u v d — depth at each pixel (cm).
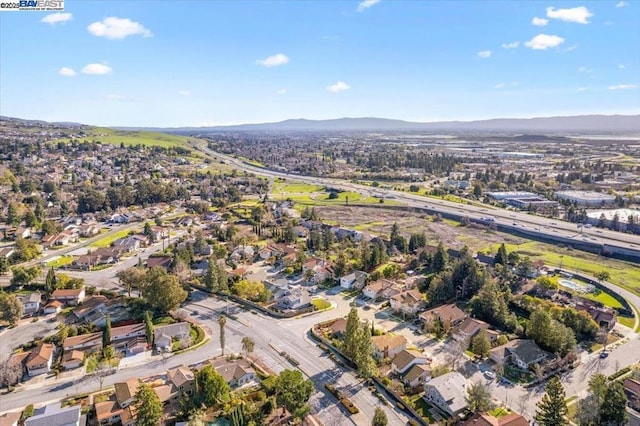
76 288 13575
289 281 14988
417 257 16525
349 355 9669
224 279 13925
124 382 8556
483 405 7862
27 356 9631
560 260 17188
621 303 12875
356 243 19175
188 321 11775
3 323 11581
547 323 10262
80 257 16738
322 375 9200
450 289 13062
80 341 10331
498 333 11056
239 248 17788
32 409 8006
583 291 13762
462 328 10975
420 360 9419
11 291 13662
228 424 7588
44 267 16250
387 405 8219
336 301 13325
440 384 8381
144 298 12625
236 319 11969
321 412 8000
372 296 13438
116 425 7700
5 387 8781
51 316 12188
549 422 7162
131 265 16688
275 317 12119
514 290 13462
